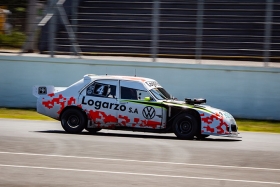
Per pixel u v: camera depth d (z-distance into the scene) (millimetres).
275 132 32656
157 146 23094
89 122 27094
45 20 45375
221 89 39812
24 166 17375
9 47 45438
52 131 27812
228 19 44312
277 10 40156
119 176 16094
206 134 25984
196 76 40156
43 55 43656
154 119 26234
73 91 27391
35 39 45094
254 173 17453
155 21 41219
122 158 19469
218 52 42594
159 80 40719
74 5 44312
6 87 43062
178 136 26219
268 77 39062
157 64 40625
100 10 46125
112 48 43875
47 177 15688
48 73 42469
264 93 39219
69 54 44000
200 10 40594
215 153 21578
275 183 15852
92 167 17469
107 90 27016
